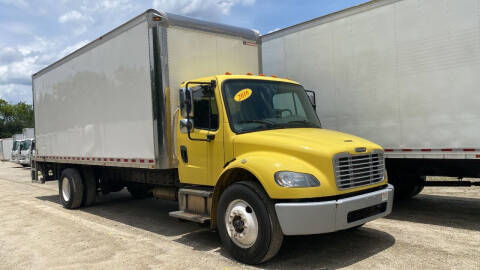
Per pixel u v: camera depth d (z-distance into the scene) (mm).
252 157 5047
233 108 5684
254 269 4840
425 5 6656
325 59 8156
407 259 5027
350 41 7719
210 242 6215
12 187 15289
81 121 9023
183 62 6734
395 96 7074
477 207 8234
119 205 10188
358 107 7633
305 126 6223
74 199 9562
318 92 8305
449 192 10188
